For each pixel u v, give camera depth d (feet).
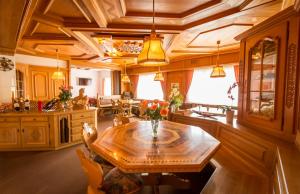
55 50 18.38
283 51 7.02
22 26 9.89
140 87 30.66
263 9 8.14
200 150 5.96
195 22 10.14
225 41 14.26
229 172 6.76
